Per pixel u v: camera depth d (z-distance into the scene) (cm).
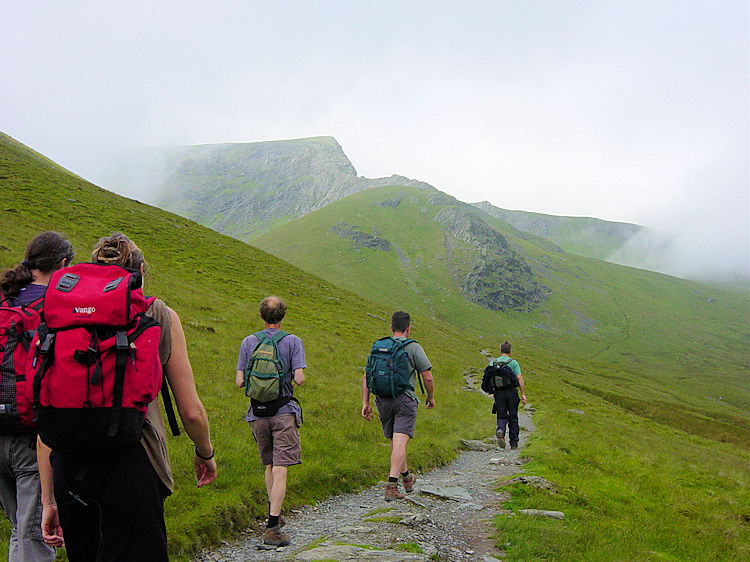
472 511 955
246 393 789
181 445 1084
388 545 699
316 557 613
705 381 19838
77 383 303
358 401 2044
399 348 949
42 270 507
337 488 1099
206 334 2652
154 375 329
